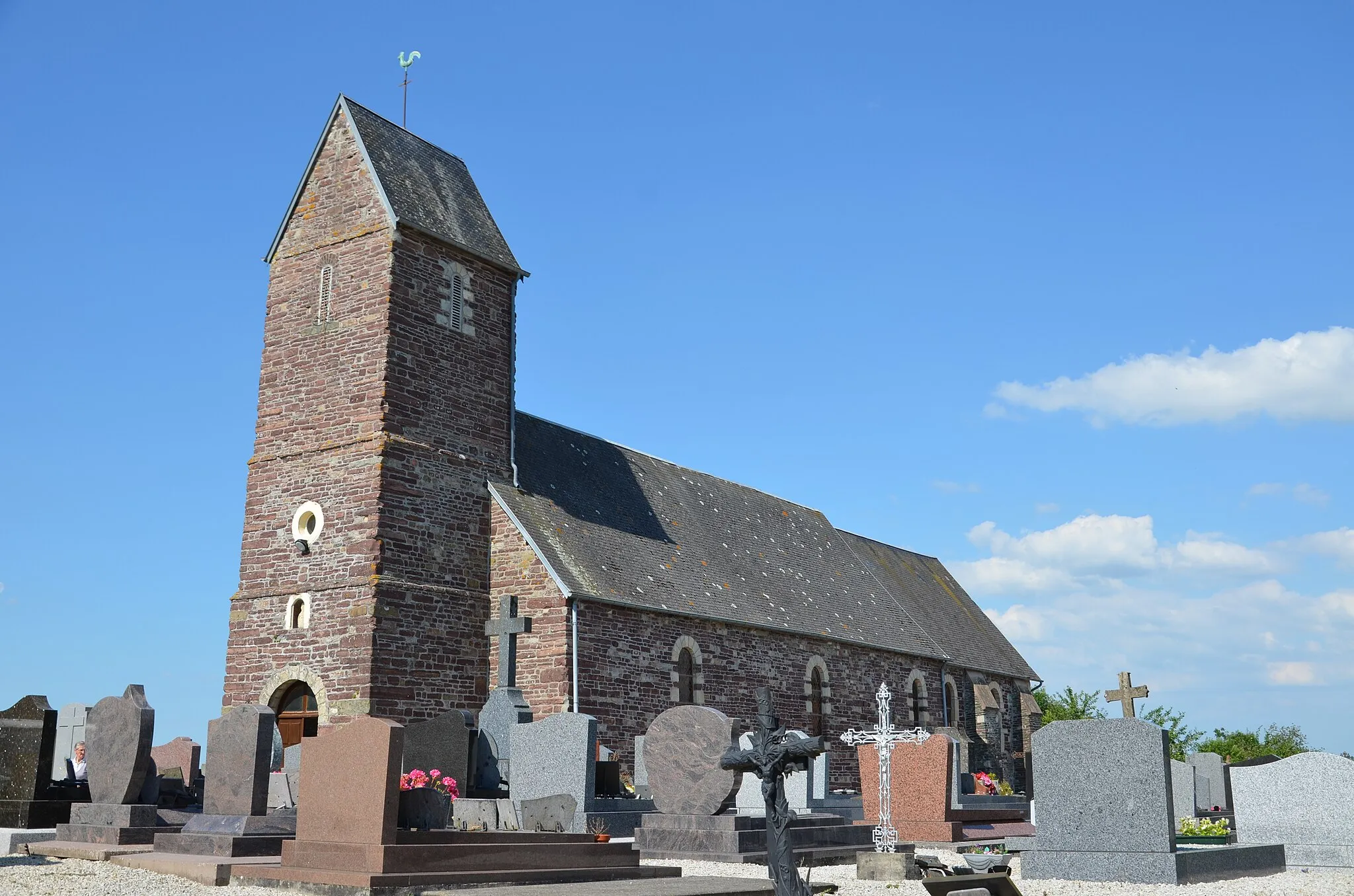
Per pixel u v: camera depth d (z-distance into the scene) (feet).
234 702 101.40
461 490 104.32
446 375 105.40
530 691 100.27
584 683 99.76
